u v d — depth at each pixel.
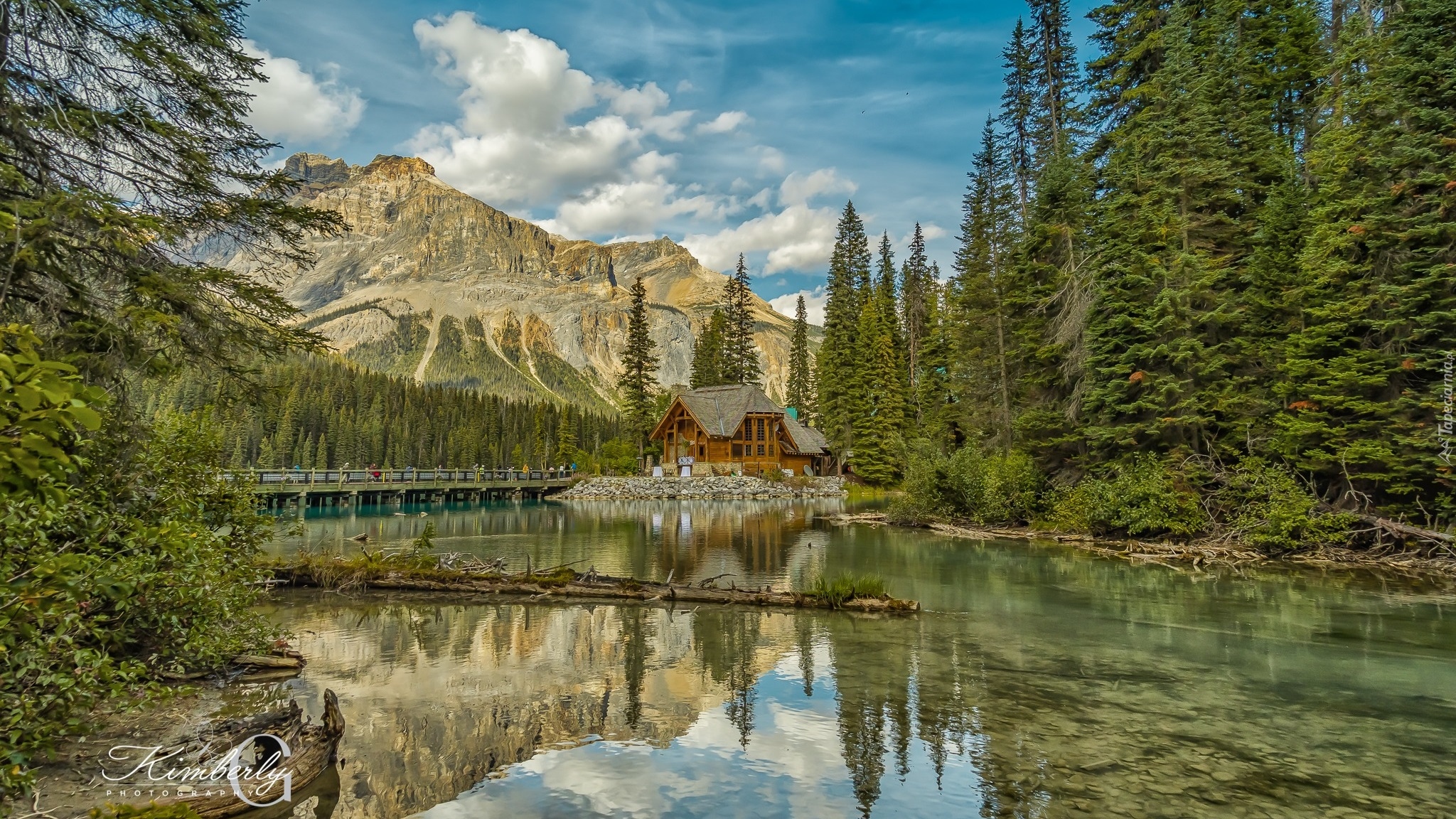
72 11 7.54
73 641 6.43
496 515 40.78
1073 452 29.78
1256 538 21.67
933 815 6.26
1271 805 6.43
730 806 6.43
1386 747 7.78
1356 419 20.86
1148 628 13.31
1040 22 40.81
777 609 15.18
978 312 36.69
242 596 10.61
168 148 8.62
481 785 6.91
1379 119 20.64
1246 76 28.94
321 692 9.67
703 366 79.69
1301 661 11.15
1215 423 24.05
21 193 7.37
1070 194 31.62
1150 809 6.37
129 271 8.36
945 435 47.88
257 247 9.67
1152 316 24.52
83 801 6.05
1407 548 20.05
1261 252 24.08
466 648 12.06
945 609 15.05
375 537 28.20
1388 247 20.27
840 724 8.55
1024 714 8.85
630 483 57.91
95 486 8.38
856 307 70.19
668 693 9.72
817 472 70.88
